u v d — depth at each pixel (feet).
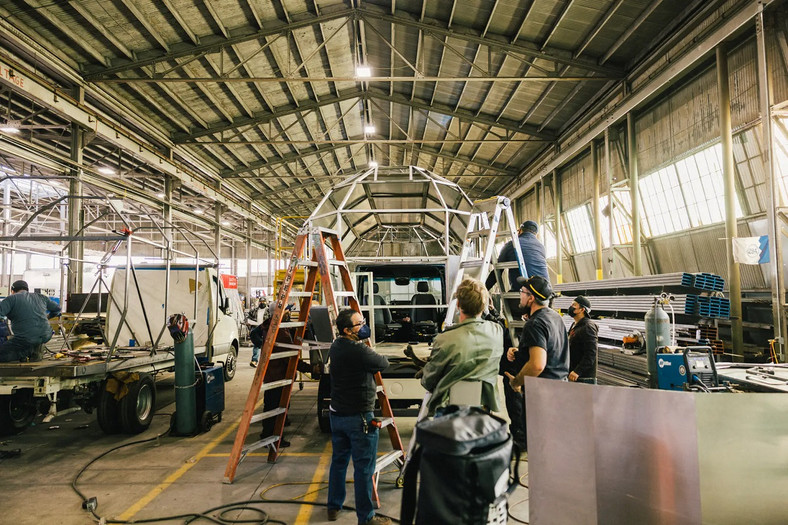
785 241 27.81
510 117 51.65
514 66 41.96
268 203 88.69
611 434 7.06
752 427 6.54
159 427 20.75
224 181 67.36
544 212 56.95
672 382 14.57
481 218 20.58
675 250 39.27
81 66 36.45
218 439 18.79
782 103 23.47
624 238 46.11
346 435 11.35
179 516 11.82
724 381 14.93
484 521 5.48
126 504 12.59
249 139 58.44
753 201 30.60
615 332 25.95
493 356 10.33
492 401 10.27
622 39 35.29
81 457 16.53
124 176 53.88
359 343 11.25
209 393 20.31
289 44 40.40
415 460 5.88
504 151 60.59
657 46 34.78
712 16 29.19
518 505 12.21
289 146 63.87
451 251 26.61
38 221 73.77
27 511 12.15
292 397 27.12
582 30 35.55
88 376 18.40
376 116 60.44
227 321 32.81
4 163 46.09
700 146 33.55
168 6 32.83
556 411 7.54
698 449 6.57
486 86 46.42
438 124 53.21
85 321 30.81
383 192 22.99
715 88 31.73
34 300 19.54
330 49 44.73
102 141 42.83
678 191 37.40
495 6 34.73
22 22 30.63
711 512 6.51
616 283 30.07
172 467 15.51
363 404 11.03
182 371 19.10
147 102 43.88
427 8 37.32
